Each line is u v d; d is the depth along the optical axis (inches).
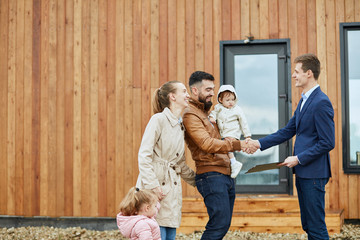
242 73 239.9
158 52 239.9
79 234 227.1
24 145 246.5
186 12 239.1
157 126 122.8
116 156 240.1
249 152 150.7
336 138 227.5
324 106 128.1
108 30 242.8
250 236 208.4
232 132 154.0
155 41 240.2
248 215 214.7
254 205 218.2
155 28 240.4
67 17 245.6
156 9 240.7
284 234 211.2
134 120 239.6
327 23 230.1
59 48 245.6
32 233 229.5
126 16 242.2
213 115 156.4
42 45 246.7
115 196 239.3
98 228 239.6
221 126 155.1
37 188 245.0
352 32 231.9
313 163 129.4
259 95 238.8
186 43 238.5
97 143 241.8
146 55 240.4
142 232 113.7
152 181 119.2
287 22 233.1
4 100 248.8
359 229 215.5
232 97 155.9
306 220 134.6
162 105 128.7
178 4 239.5
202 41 237.6
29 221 244.5
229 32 236.5
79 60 243.9
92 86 242.8
